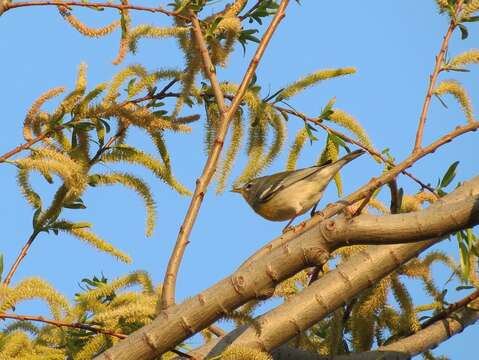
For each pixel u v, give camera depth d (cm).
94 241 1068
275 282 690
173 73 1161
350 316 1062
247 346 809
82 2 1044
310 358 966
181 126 1154
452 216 654
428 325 1054
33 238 1044
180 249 785
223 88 1179
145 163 1126
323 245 677
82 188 1052
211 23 1200
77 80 1147
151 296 920
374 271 820
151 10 1084
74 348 930
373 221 668
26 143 1076
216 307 697
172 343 704
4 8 1004
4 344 912
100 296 1042
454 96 1086
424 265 1070
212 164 846
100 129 1126
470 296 1041
